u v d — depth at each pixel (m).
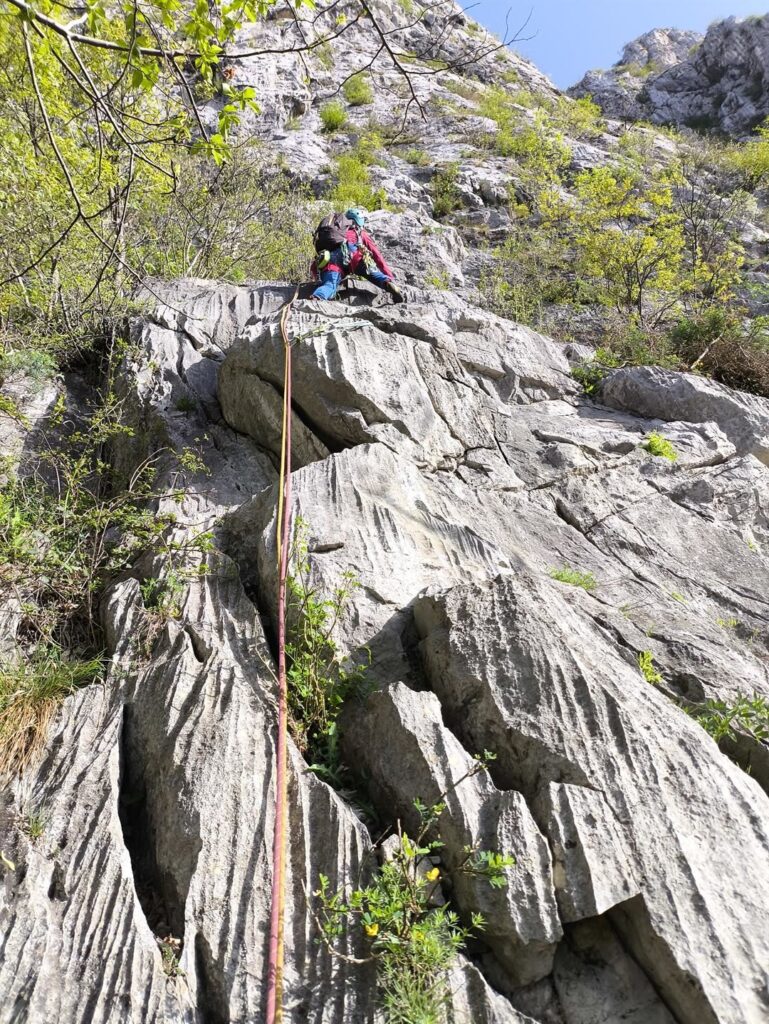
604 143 19.00
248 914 2.87
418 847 2.83
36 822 3.21
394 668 3.90
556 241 12.77
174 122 3.88
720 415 6.77
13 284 7.29
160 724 3.63
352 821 3.13
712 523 5.68
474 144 17.66
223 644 4.06
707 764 3.19
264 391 6.09
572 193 15.33
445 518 4.97
